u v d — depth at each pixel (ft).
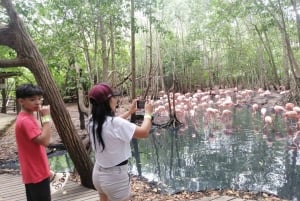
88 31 40.14
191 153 30.78
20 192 17.79
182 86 95.04
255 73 92.07
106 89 8.83
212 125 44.04
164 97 68.18
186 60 87.97
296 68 51.06
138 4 43.68
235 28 96.68
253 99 69.56
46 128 9.30
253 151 30.01
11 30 16.60
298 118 38.86
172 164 27.45
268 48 79.25
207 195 18.66
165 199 17.67
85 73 44.70
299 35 48.52
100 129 8.67
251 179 22.54
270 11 51.88
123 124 8.66
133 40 45.42
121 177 8.86
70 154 18.06
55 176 12.78
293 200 18.45
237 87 95.45
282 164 25.71
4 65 16.56
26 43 16.69
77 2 34.32
